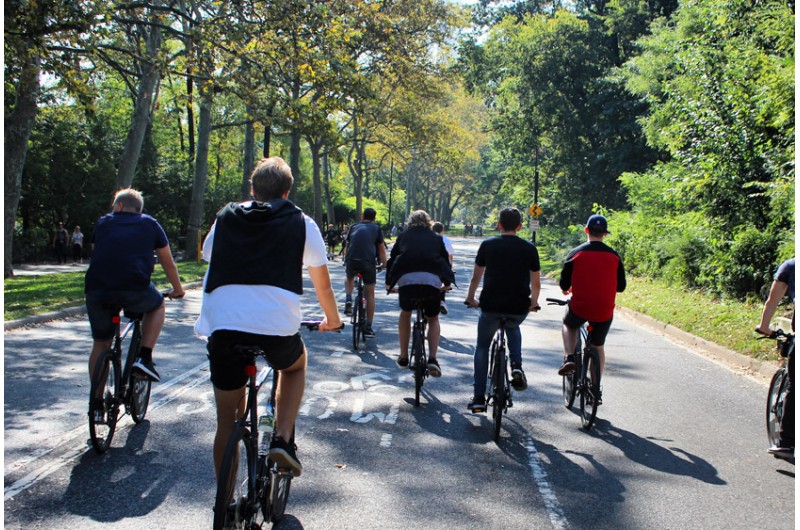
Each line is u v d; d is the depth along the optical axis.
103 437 5.54
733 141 15.66
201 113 31.50
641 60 28.86
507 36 43.78
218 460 3.80
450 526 4.36
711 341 11.69
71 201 36.69
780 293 5.67
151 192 40.59
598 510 4.70
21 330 11.83
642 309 16.41
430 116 46.47
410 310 7.89
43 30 14.45
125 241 5.79
